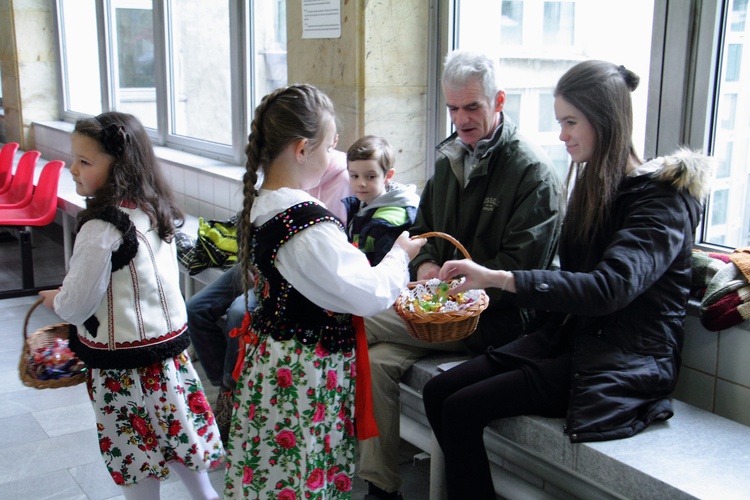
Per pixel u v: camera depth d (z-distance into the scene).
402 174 3.45
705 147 2.39
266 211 1.77
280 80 4.23
